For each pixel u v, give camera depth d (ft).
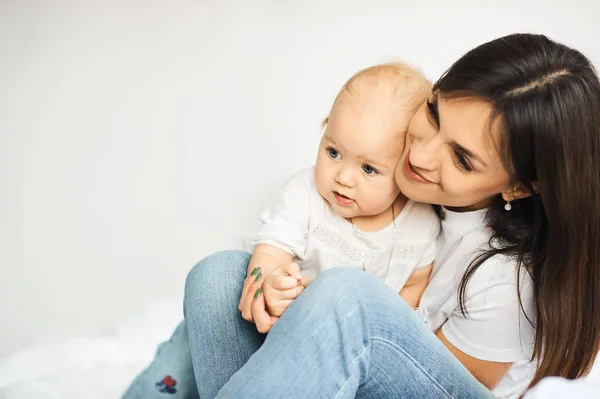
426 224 4.16
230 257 4.13
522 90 3.39
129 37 8.43
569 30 8.50
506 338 3.78
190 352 4.22
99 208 6.64
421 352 3.46
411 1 8.98
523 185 3.59
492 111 3.38
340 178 3.89
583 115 3.46
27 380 4.95
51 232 6.44
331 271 3.46
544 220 3.69
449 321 3.99
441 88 3.56
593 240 3.59
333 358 3.18
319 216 4.19
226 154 7.05
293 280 3.49
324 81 7.79
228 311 3.84
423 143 3.60
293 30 8.54
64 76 7.89
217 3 8.96
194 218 6.53
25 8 8.69
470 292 3.79
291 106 7.51
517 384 4.29
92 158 7.06
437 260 4.19
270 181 6.77
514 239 3.79
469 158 3.47
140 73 7.98
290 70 7.96
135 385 4.28
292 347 3.16
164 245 6.35
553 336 3.68
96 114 7.48
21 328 5.60
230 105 7.57
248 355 3.75
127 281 6.06
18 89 7.70
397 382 3.42
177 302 5.88
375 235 4.15
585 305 3.66
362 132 3.77
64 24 8.54
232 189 6.75
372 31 8.50
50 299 5.89
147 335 5.50
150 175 6.91
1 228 6.43
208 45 8.33
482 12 8.79
